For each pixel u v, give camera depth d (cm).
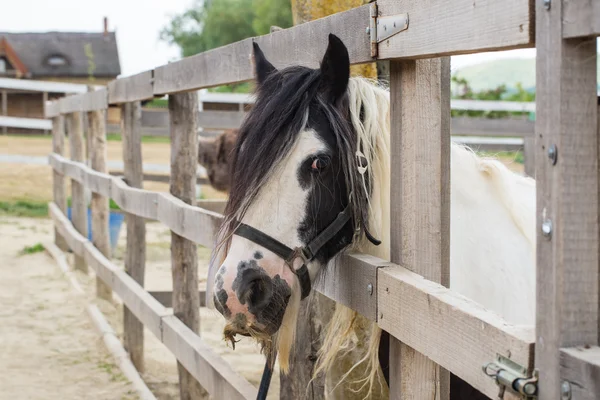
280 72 203
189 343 321
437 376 178
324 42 210
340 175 194
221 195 1159
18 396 416
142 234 475
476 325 136
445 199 202
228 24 3625
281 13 2866
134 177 479
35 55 3925
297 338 239
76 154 765
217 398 280
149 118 739
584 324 115
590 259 114
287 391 246
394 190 186
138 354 470
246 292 179
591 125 114
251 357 508
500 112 1126
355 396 246
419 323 160
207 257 872
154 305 396
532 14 121
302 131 187
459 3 144
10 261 808
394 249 188
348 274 202
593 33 106
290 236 186
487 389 132
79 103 627
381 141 210
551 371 116
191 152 365
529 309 229
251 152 186
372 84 231
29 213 1131
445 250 201
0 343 518
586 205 114
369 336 240
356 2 310
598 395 104
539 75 118
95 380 445
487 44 134
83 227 736
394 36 174
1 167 1354
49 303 634
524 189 259
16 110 2698
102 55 4006
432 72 180
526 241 237
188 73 312
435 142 182
